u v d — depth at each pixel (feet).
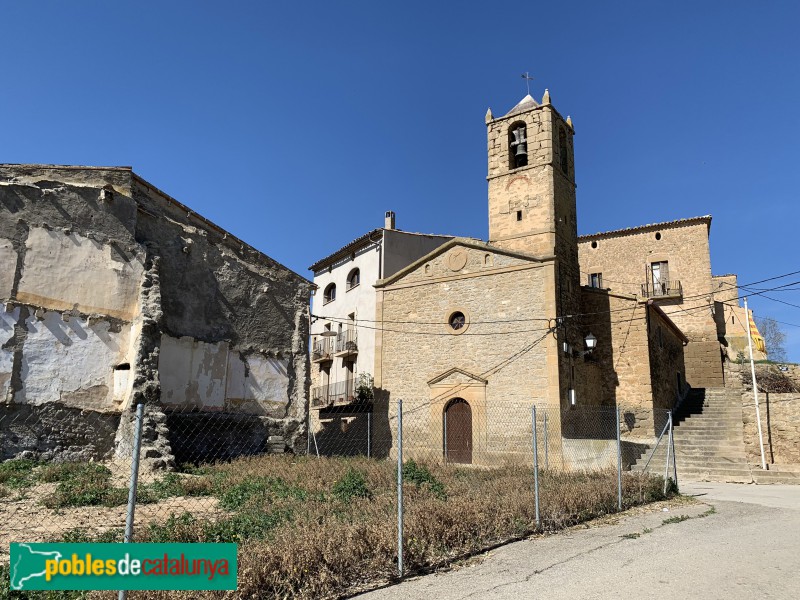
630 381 76.23
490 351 73.51
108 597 17.57
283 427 68.69
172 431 57.57
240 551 20.25
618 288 117.29
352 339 103.35
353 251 107.14
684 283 111.96
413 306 81.30
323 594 19.95
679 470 63.46
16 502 33.32
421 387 77.87
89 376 54.29
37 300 52.39
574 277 80.43
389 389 80.38
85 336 54.70
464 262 78.18
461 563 23.98
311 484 39.37
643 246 116.98
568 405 69.62
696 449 68.64
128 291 58.13
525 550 26.30
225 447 62.18
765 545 27.81
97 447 53.31
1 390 49.14
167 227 63.21
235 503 33.30
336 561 21.43
